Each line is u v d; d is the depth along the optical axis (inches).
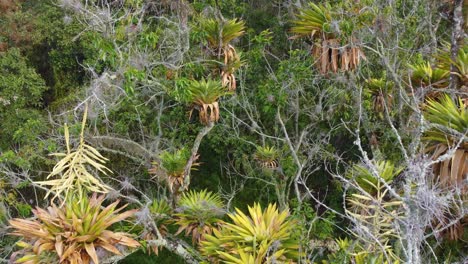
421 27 231.8
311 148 263.9
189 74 214.8
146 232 189.8
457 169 141.1
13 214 263.9
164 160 208.4
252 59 269.6
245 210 308.3
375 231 127.2
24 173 232.2
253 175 298.5
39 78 308.0
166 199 221.0
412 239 108.7
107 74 189.5
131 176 271.7
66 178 122.0
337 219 277.0
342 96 245.0
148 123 286.0
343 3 197.8
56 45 331.9
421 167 113.7
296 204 219.9
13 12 317.1
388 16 205.2
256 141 291.3
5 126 285.1
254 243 140.3
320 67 193.6
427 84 193.6
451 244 184.7
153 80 213.5
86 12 212.2
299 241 154.8
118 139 219.1
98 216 126.2
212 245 155.3
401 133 201.3
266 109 251.8
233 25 209.6
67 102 288.2
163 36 236.1
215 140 289.3
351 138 280.4
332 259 173.3
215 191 318.3
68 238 121.0
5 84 284.2
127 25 206.2
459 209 128.7
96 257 119.0
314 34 191.2
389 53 211.0
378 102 227.3
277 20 299.1
